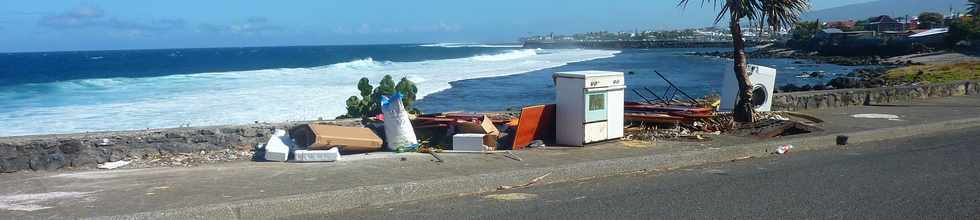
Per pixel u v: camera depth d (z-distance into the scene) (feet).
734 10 32.63
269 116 60.64
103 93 84.69
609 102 28.48
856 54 259.60
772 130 30.83
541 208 18.79
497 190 21.63
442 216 18.12
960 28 223.71
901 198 19.31
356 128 26.86
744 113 33.58
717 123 32.27
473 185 21.58
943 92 49.57
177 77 117.91
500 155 25.84
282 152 24.61
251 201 18.42
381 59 250.16
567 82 27.94
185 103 71.10
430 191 20.86
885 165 24.75
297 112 63.52
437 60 219.41
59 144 23.49
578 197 20.16
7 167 22.77
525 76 123.13
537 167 23.38
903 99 46.62
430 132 28.58
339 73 131.03
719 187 21.25
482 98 84.64
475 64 180.65
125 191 19.94
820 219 17.16
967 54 195.31
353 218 18.20
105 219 16.81
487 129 27.30
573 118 27.78
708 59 241.76
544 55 280.31
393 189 20.29
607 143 28.53
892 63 197.57
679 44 501.56
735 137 30.25
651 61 216.33
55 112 63.72
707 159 26.61
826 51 276.21
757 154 28.02
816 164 25.34
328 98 76.18
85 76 147.54
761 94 37.70
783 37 398.42
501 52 339.36
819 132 31.96
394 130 26.63
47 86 98.02
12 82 122.42
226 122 56.65
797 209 18.20
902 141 31.55
